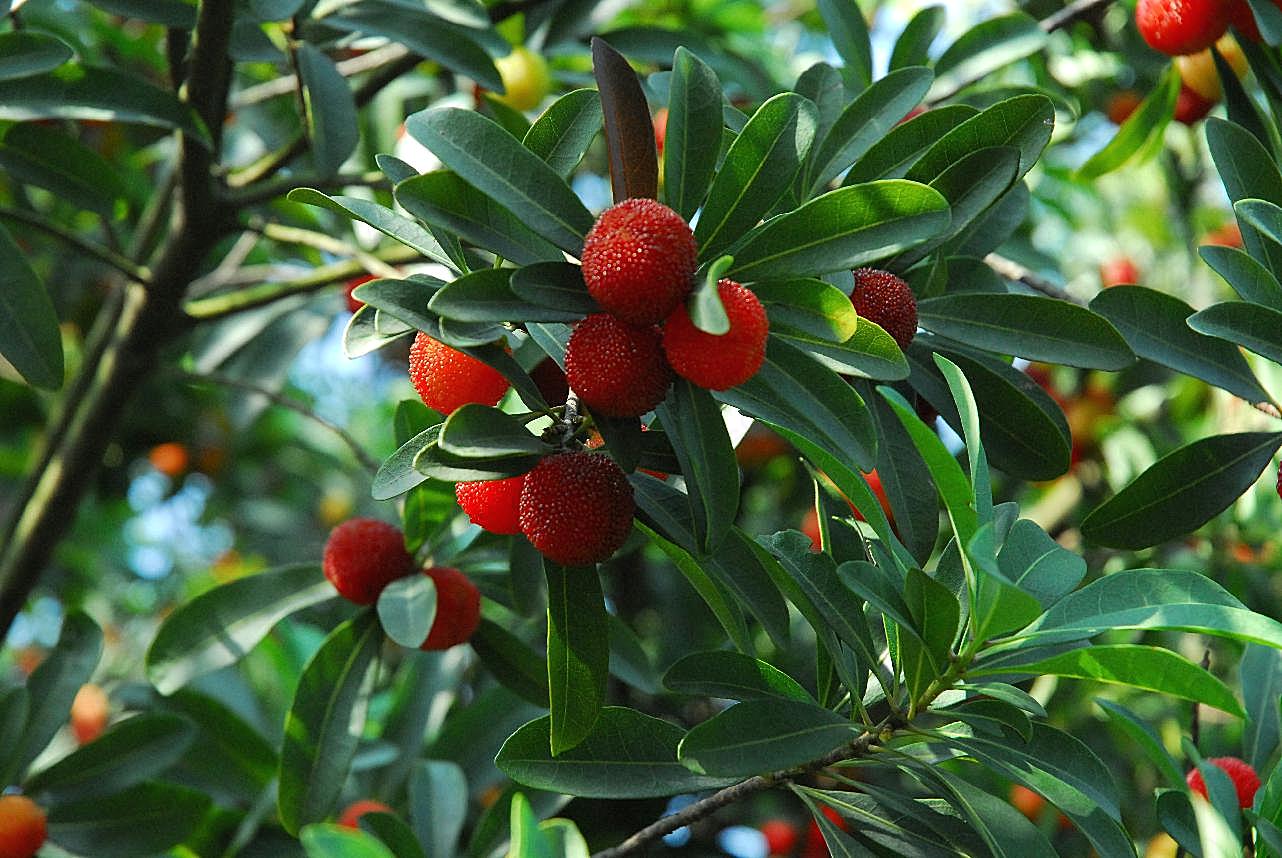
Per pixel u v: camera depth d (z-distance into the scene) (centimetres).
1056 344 72
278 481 185
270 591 86
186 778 95
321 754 80
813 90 76
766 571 69
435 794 90
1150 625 64
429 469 64
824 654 73
